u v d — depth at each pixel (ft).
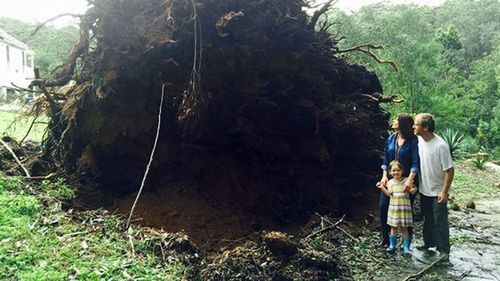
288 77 23.61
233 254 16.93
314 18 24.71
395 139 20.90
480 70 117.39
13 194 19.90
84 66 23.11
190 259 15.99
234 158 24.56
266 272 16.26
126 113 22.63
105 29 21.33
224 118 23.54
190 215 21.40
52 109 25.02
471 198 38.63
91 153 23.29
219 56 21.76
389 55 65.51
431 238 20.62
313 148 24.99
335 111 26.04
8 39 96.22
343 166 27.76
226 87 22.62
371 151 28.07
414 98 70.90
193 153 23.91
